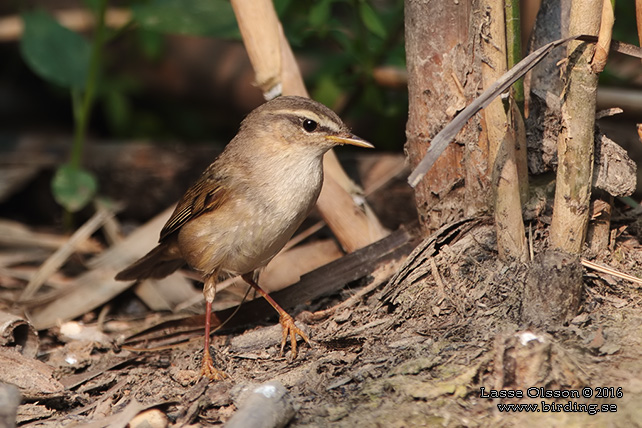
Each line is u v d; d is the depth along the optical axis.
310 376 8.73
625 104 12.05
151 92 19.11
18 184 16.48
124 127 18.53
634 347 7.99
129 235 15.16
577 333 8.27
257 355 9.80
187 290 13.11
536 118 9.42
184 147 16.39
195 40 18.52
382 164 14.63
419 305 9.28
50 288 13.52
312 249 12.74
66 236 15.71
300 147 10.04
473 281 9.24
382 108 14.24
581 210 8.71
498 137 8.76
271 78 10.94
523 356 7.69
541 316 8.45
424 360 8.32
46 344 11.58
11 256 14.84
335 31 13.46
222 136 19.00
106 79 18.45
